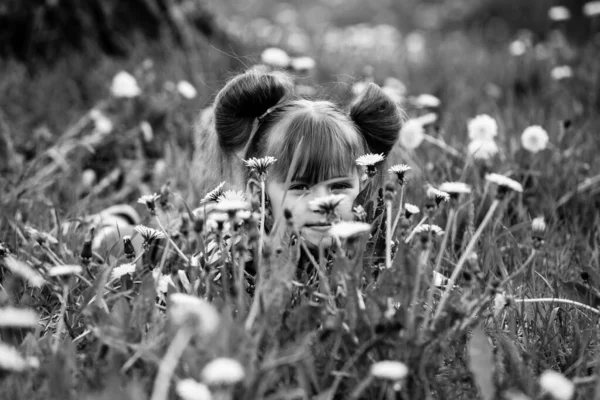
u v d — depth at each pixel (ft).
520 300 6.10
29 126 12.06
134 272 6.33
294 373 4.85
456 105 13.00
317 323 5.32
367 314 4.94
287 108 6.88
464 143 10.19
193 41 16.25
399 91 12.25
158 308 5.61
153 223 7.70
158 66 14.49
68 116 12.52
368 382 4.43
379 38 20.31
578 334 5.41
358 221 5.48
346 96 10.78
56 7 15.42
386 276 5.11
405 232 5.38
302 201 6.38
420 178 8.64
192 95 11.20
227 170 7.44
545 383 4.18
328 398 4.53
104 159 10.93
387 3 36.52
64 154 10.23
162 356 4.72
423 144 10.29
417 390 4.75
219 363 3.93
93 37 15.81
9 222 7.71
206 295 5.28
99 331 4.83
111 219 8.25
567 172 9.16
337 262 5.11
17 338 5.50
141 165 10.28
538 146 7.97
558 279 6.64
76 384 4.66
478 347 4.73
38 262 6.59
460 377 4.94
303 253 6.41
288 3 37.09
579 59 15.23
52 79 13.88
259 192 6.52
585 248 7.70
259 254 5.31
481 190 8.54
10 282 5.93
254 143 7.00
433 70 16.87
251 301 5.65
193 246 6.97
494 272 6.78
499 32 27.40
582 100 12.81
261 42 17.25
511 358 4.92
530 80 14.38
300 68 10.54
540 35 24.00
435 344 4.86
